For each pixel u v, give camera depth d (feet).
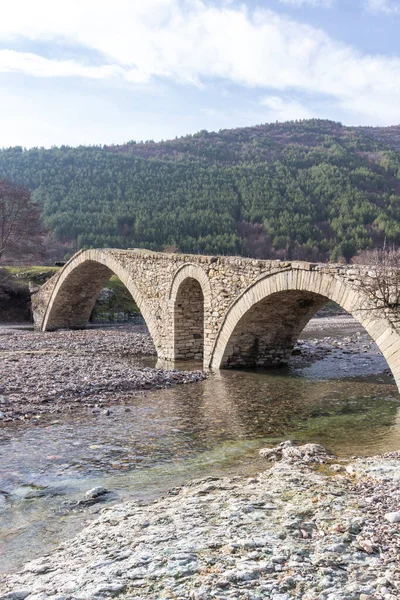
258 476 30.96
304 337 114.83
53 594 18.51
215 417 47.26
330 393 57.72
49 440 39.93
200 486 29.37
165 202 433.07
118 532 23.62
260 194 449.89
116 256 106.11
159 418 46.80
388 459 33.06
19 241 208.85
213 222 389.60
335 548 20.97
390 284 43.65
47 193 445.78
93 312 172.04
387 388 60.23
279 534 22.39
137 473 32.94
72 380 61.26
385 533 22.21
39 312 153.79
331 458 34.32
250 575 19.04
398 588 17.93
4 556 22.68
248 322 69.15
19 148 577.84
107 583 18.98
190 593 18.10
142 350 96.48
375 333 44.91
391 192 479.82
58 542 23.82
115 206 419.74
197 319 85.51
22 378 61.26
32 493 29.86
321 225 405.39
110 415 47.75
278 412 49.08
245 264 66.08
